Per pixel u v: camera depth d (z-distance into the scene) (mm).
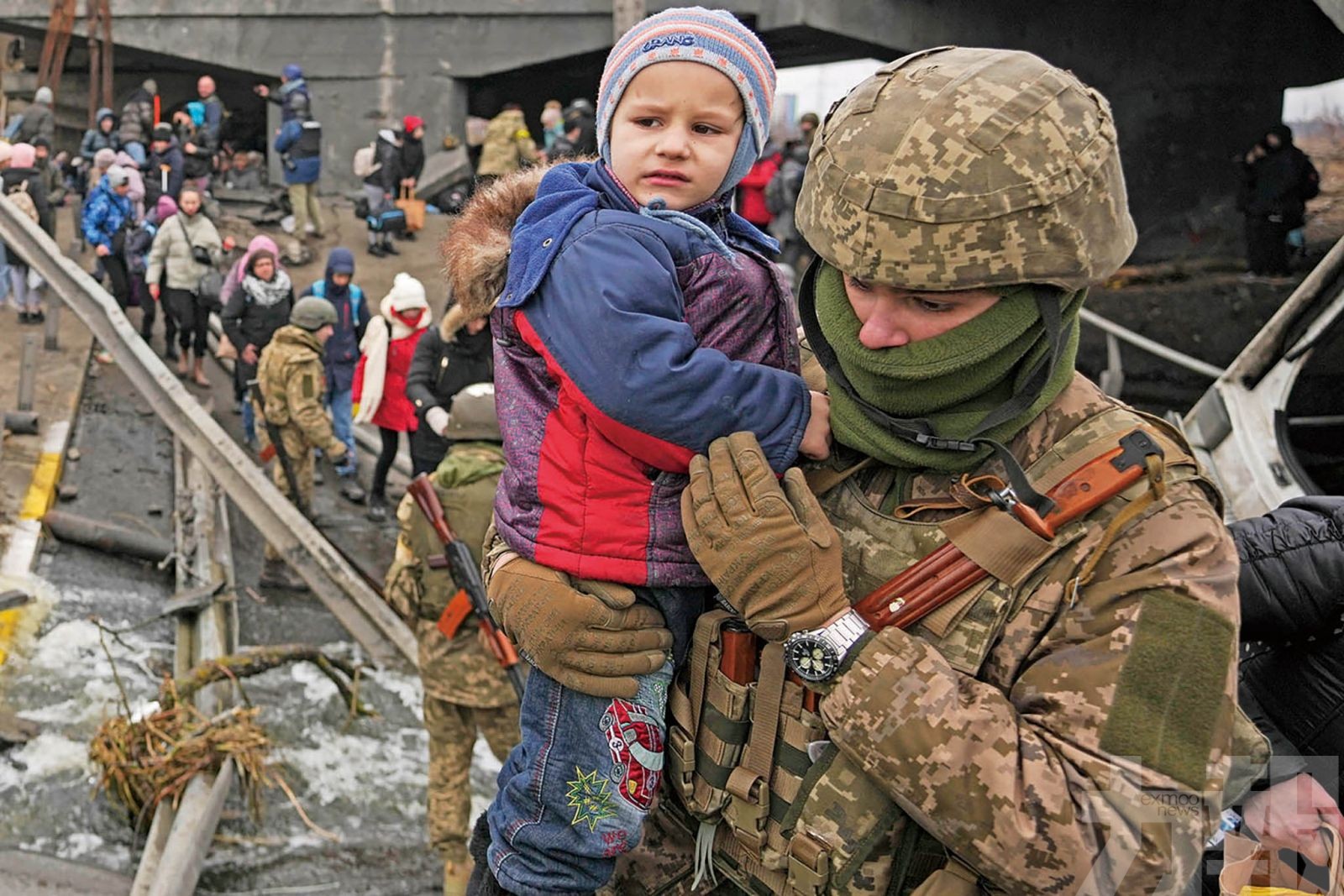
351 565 6172
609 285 1205
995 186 1073
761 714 1243
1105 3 14891
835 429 1238
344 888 3971
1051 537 1114
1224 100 14391
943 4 15172
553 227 1275
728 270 1270
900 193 1095
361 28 17938
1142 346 7105
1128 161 14992
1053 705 1093
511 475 1316
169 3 18203
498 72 17797
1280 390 3660
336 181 18359
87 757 4449
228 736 4238
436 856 4238
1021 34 15312
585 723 1304
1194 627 1064
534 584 1274
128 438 8617
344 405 7855
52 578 6160
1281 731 1572
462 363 6023
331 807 4488
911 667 1108
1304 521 1544
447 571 3586
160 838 3824
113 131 15344
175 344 10516
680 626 1320
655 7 16875
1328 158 13117
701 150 1279
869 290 1159
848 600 1204
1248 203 10281
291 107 14570
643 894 1409
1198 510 1105
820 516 1186
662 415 1185
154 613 6047
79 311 7086
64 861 3846
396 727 5176
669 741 1327
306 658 4891
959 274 1082
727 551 1167
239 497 6039
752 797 1246
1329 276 3529
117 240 10570
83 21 18375
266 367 6684
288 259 14164
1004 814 1057
